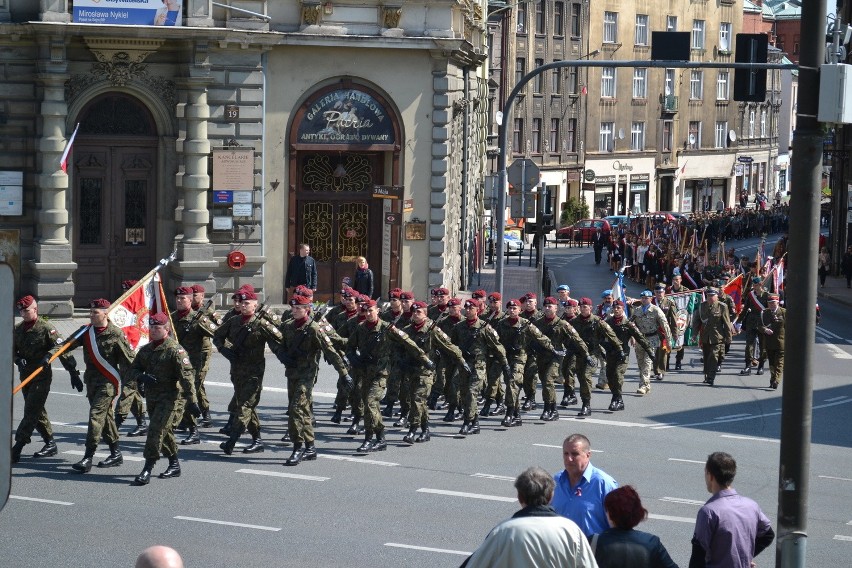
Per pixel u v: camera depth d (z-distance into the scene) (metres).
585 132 97.56
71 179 36.97
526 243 88.19
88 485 18.84
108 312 19.97
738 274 40.62
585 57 96.31
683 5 107.06
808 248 11.61
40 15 35.31
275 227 39.03
